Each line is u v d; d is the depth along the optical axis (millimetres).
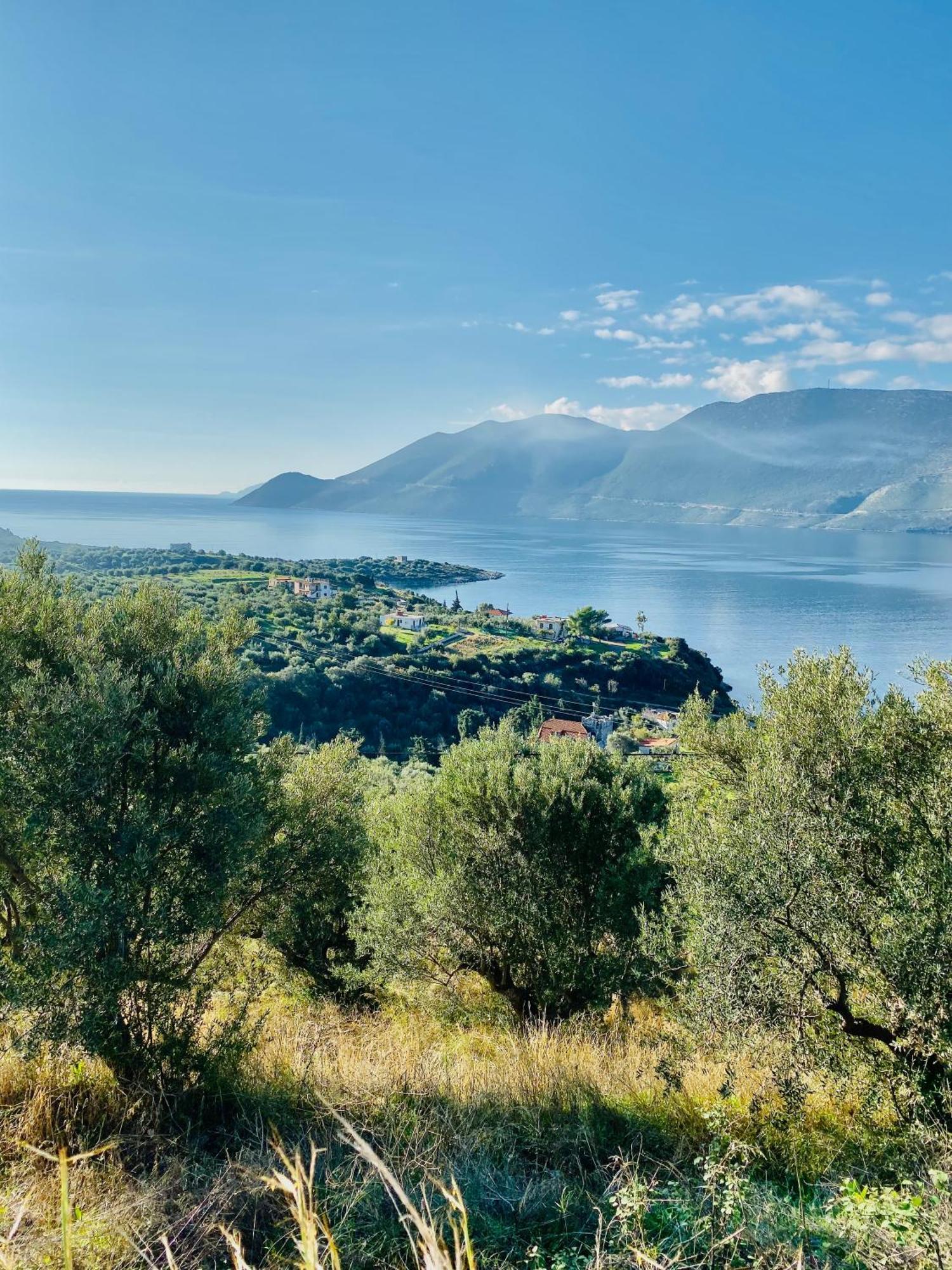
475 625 146750
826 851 5609
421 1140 4625
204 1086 5352
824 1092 5770
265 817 7066
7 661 5906
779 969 5531
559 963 10133
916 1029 5098
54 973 5016
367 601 166375
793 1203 4039
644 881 9844
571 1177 4395
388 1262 3412
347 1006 11102
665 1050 6625
